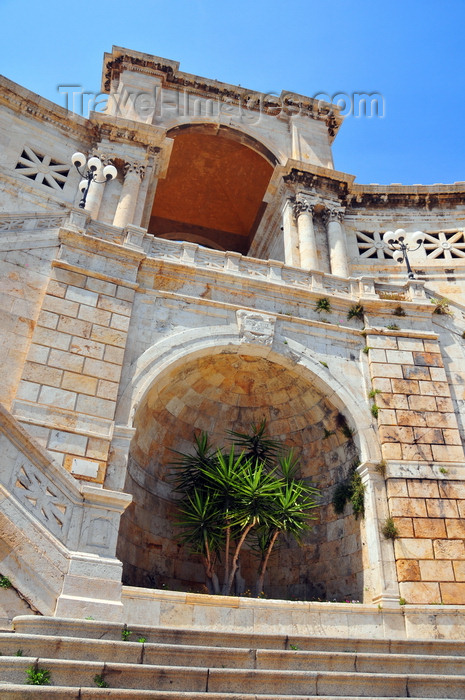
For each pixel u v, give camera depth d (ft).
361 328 48.73
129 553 40.88
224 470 40.75
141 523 42.83
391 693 23.04
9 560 25.11
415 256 74.59
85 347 39.27
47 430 35.35
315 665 24.32
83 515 28.27
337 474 45.62
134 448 43.47
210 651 22.93
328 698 20.80
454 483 41.50
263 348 44.65
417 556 38.24
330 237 73.36
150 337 42.29
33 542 25.93
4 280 39.68
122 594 31.22
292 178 77.36
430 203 79.51
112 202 67.26
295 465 47.57
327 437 47.01
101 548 27.86
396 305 49.75
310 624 34.40
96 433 36.45
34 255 41.55
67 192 67.46
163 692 19.12
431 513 40.01
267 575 46.19
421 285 52.06
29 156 67.41
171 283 45.29
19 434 27.43
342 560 42.29
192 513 40.96
